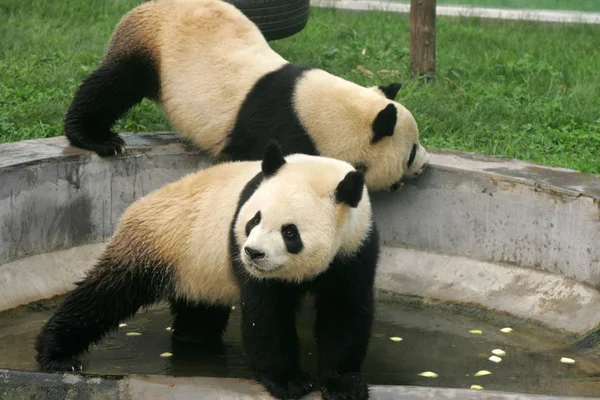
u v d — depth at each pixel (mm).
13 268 10266
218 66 11023
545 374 8648
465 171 10656
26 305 10062
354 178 7047
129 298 8562
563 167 12047
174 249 8312
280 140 10484
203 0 11680
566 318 9680
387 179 10648
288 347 7555
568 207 9969
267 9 16578
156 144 11438
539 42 20938
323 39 21062
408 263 10914
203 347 9188
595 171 12297
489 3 26453
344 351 7691
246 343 7559
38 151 10875
